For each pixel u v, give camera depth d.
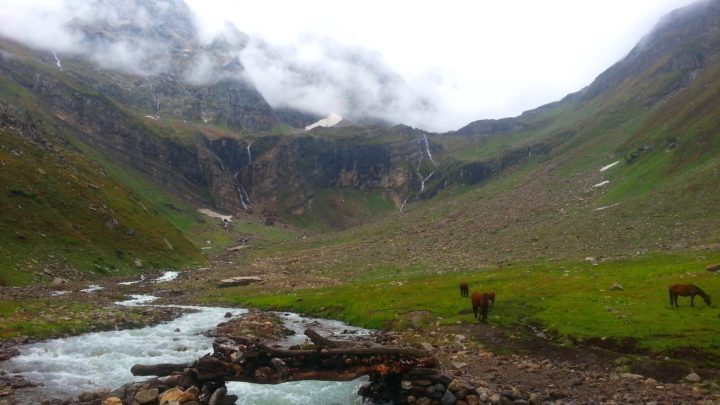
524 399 22.28
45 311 44.91
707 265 53.28
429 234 159.25
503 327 38.97
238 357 23.28
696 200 96.12
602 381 25.48
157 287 82.81
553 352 32.03
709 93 166.00
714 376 25.17
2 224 83.19
